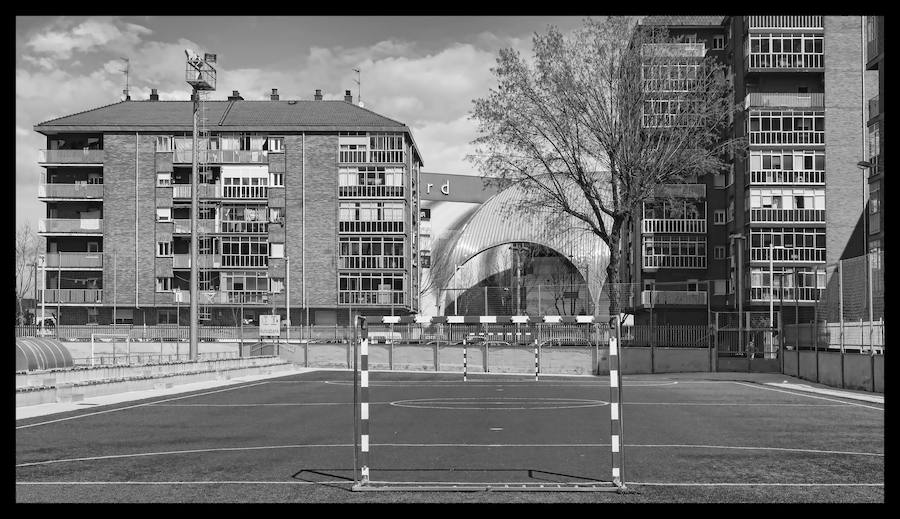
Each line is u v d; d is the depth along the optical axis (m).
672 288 69.50
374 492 9.01
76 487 9.36
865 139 62.72
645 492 8.95
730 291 67.00
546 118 47.41
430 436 14.36
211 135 78.88
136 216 77.94
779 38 63.69
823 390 27.62
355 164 78.44
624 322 42.69
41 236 78.44
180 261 77.69
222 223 78.31
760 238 62.84
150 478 9.97
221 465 11.03
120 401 23.39
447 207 116.62
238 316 77.94
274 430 15.57
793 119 63.28
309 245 78.25
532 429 15.49
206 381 33.53
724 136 67.69
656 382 33.81
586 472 10.29
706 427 15.85
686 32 71.62
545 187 49.00
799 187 62.88
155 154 78.06
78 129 78.06
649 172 47.72
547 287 45.12
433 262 108.69
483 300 46.28
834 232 62.47
